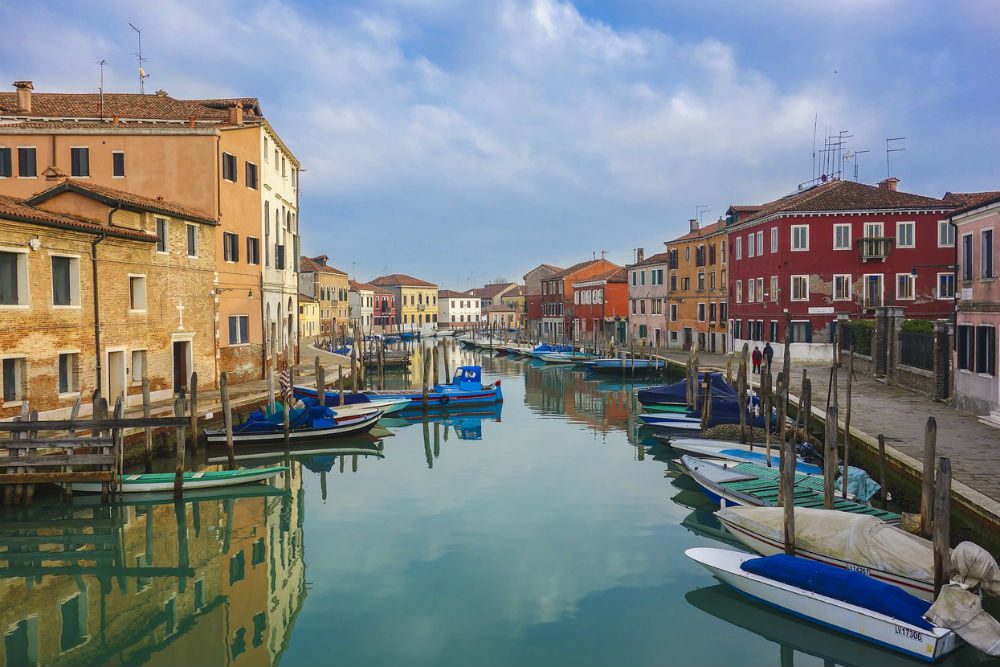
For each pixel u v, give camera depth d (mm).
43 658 9492
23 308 17641
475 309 131375
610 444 23812
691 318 55875
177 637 10039
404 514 15461
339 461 21078
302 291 74375
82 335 19578
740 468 16734
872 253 38562
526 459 21297
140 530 14500
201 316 26031
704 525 14523
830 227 39250
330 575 11969
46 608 11055
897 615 9000
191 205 27359
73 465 16031
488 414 31016
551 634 9859
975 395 20109
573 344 66188
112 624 10508
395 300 113375
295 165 38438
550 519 15008
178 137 27312
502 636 9773
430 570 12156
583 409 32750
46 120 30078
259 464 20406
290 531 14305
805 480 15266
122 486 16125
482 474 19234
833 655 9438
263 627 10156
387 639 9703
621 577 11820
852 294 39156
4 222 17094
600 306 71438
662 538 13727
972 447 15820
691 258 55656
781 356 40219
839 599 9555
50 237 18469
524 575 11906
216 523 14938
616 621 10242
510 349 69938
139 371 22438
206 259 26312
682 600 10938
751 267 44562
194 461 19719
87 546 13656
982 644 8492
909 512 14203
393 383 46250
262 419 22344
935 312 38688
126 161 27453
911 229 38812
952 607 8766
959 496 12102
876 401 23281
